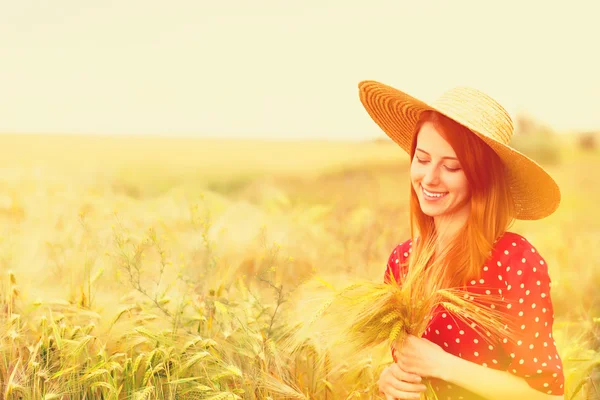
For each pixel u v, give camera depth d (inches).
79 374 88.7
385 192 384.8
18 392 85.2
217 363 88.2
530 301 69.4
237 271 139.8
